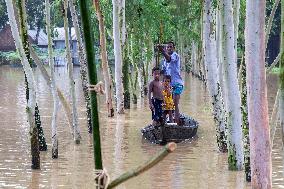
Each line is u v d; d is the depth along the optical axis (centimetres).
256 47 1054
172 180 1669
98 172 480
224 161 1942
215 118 2111
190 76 7256
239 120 1752
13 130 2641
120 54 3306
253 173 1102
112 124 2881
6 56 10338
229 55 1702
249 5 1059
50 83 2088
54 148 2006
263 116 1076
